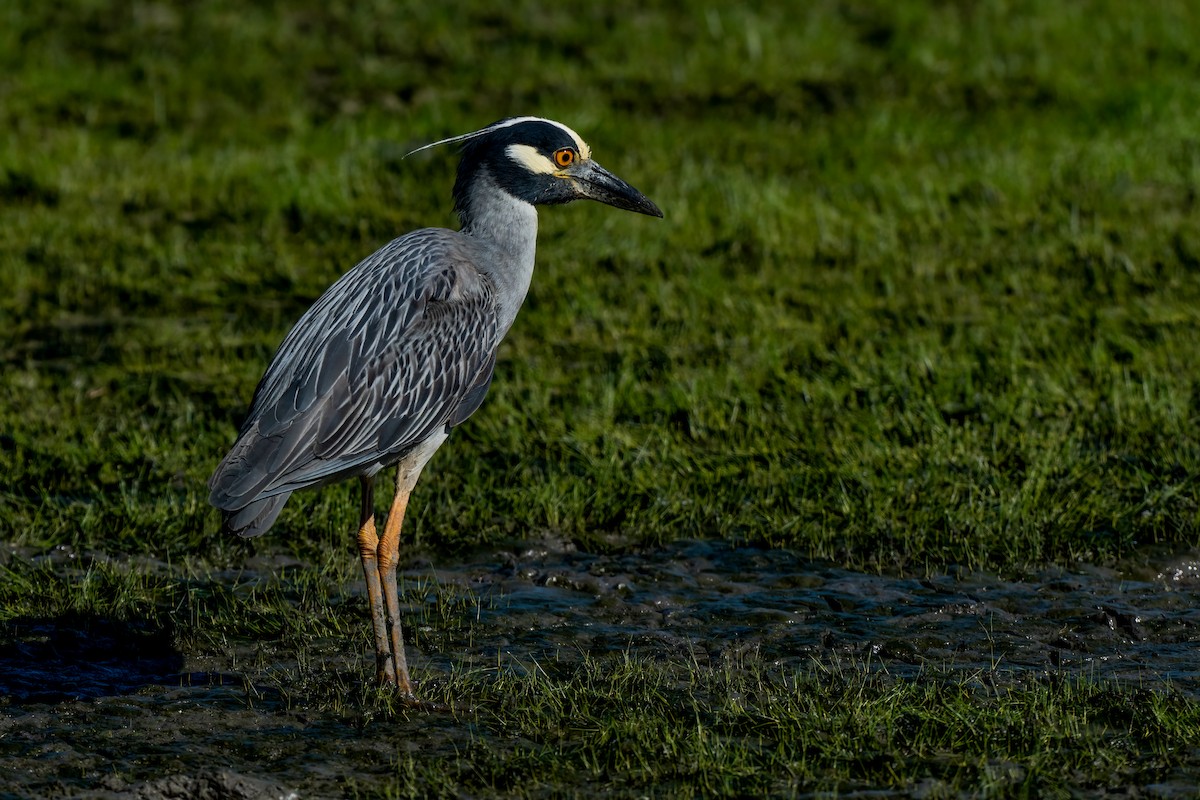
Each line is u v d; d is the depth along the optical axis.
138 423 13.30
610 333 15.33
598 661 9.41
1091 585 10.60
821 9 25.91
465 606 10.31
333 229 17.92
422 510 11.68
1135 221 17.42
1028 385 13.47
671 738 8.13
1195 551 11.05
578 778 7.87
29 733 8.32
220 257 17.23
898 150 20.19
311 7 26.12
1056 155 19.41
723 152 20.33
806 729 8.27
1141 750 8.09
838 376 14.15
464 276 9.62
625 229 17.77
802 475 12.23
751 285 16.22
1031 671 9.23
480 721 8.59
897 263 16.66
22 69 23.23
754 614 10.14
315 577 10.68
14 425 13.14
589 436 13.02
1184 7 25.31
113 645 9.59
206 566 10.95
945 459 12.29
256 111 22.33
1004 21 25.09
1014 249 16.92
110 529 11.38
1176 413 12.85
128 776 7.86
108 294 16.31
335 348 9.07
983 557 10.93
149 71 23.45
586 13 25.83
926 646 9.66
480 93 22.75
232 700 8.83
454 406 9.48
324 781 7.86
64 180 19.25
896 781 7.75
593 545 11.34
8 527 11.36
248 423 9.05
